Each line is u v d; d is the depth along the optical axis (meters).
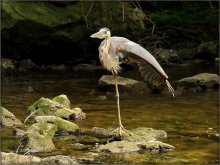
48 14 20.62
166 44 24.23
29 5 20.55
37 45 20.59
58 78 17.97
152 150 8.27
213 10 26.09
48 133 8.63
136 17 22.28
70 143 8.59
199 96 14.25
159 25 24.98
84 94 14.30
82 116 10.67
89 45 21.36
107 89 14.88
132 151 8.17
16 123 9.83
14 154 7.49
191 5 26.28
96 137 9.05
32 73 19.34
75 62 21.58
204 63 22.88
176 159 7.82
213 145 8.69
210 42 24.00
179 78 17.97
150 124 10.25
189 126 10.15
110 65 8.54
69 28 20.89
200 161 7.75
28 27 20.22
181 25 25.50
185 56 23.47
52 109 10.56
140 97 13.88
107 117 10.87
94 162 7.54
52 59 21.25
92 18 21.31
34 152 8.01
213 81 15.84
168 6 26.20
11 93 14.20
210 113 11.61
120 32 21.83
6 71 19.47
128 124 10.17
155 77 8.14
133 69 20.36
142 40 23.28
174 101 13.30
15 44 20.41
